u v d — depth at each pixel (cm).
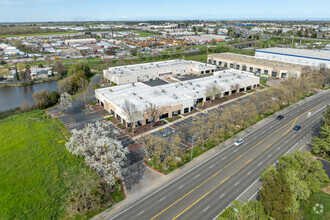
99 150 4450
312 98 10281
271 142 6544
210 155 5878
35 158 5859
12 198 4528
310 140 6656
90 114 8581
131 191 4622
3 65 16950
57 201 4472
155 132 7062
